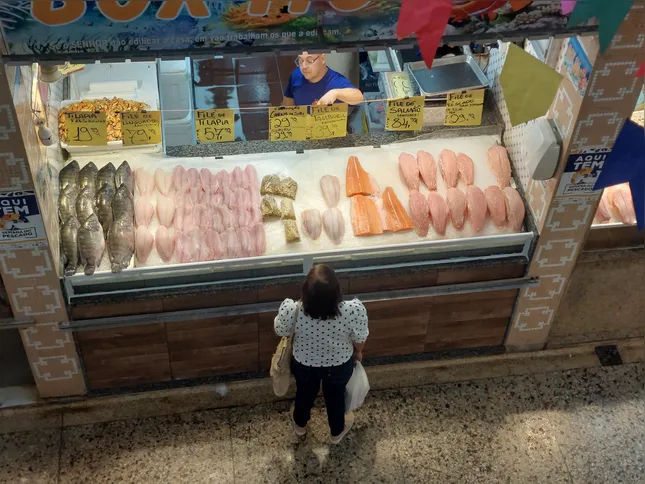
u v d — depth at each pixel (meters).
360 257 3.38
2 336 3.53
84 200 3.37
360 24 2.62
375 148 3.80
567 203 3.28
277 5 2.51
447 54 4.00
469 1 2.59
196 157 3.72
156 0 2.43
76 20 2.44
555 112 3.16
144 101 3.83
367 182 3.63
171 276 3.28
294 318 2.93
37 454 3.45
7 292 3.13
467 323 3.78
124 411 3.62
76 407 3.62
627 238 3.73
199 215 3.46
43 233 2.96
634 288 3.85
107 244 3.30
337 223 3.44
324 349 3.00
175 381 3.72
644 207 3.31
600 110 2.94
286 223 3.44
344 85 3.91
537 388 3.81
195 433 3.56
